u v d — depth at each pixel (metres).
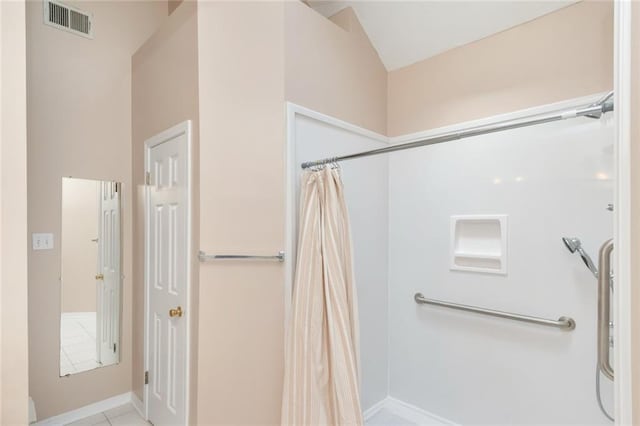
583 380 1.60
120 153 2.29
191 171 1.67
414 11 2.09
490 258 1.88
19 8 1.19
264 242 1.71
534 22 1.78
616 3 0.66
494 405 1.87
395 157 2.37
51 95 2.02
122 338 2.27
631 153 0.62
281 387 1.72
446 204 2.10
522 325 1.78
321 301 1.60
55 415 2.01
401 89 2.37
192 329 1.64
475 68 2.00
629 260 0.61
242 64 1.71
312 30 1.92
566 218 1.66
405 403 2.25
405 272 2.29
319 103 1.94
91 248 2.17
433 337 2.13
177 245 1.79
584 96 1.63
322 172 1.67
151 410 2.02
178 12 1.79
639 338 0.59
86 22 2.15
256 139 1.71
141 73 2.21
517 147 1.82
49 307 2.01
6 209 1.15
